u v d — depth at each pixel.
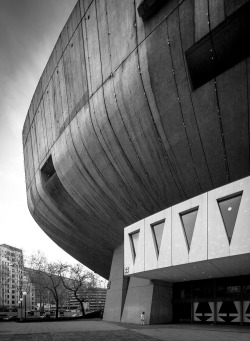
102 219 27.72
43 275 49.34
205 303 19.39
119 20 18.30
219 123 15.55
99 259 37.00
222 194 13.59
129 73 17.83
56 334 15.61
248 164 15.48
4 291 103.12
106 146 21.58
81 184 26.39
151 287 20.95
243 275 17.81
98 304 121.31
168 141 17.83
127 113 18.91
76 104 23.44
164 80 16.39
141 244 18.20
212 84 15.06
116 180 22.75
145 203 22.09
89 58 21.20
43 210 36.41
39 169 32.66
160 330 15.84
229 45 14.12
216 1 13.67
